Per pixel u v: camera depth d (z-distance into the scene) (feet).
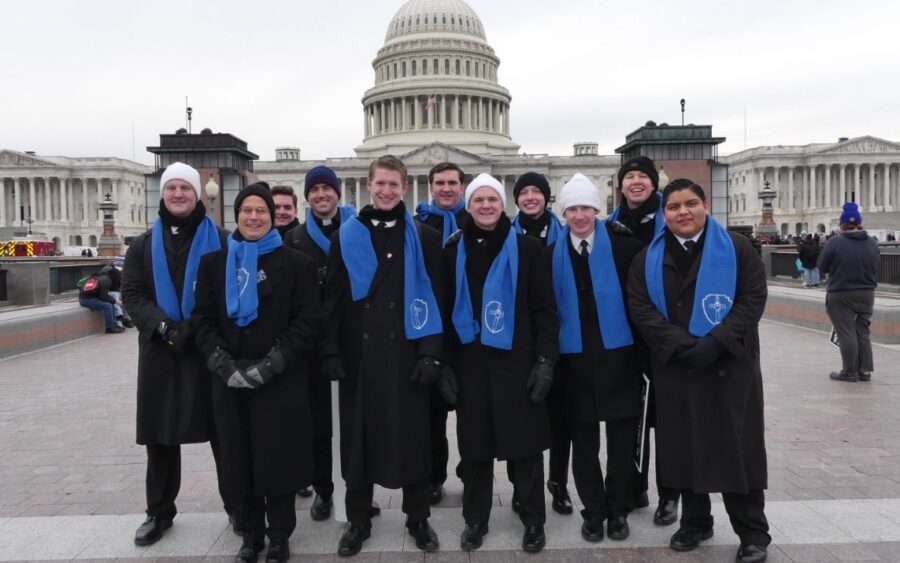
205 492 24.53
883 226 269.85
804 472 25.16
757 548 18.24
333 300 19.79
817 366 45.16
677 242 19.42
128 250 20.94
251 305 18.60
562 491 22.18
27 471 26.71
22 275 75.46
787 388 38.68
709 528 19.71
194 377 19.70
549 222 23.41
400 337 19.29
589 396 19.85
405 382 19.20
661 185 109.29
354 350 19.52
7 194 374.84
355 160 352.08
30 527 21.17
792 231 371.76
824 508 21.68
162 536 20.54
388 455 18.93
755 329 18.67
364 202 364.38
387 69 371.76
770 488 23.63
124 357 53.78
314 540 20.42
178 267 20.20
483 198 19.27
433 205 25.50
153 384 19.70
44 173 365.61
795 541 19.43
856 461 26.32
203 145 126.41
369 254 19.51
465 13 374.84
